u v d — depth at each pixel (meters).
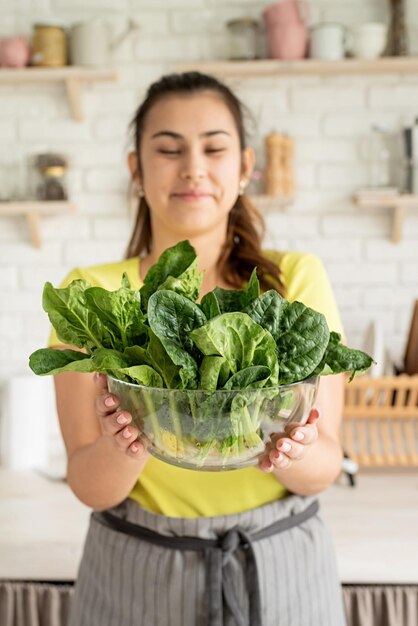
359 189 2.22
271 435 0.71
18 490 1.87
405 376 1.72
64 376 1.08
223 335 0.64
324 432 1.03
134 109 2.22
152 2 2.19
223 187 1.09
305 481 1.02
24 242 2.29
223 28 2.18
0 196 2.21
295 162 2.22
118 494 1.03
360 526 1.58
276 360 0.66
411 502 1.69
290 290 1.14
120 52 2.21
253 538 1.05
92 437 1.08
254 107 2.21
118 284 1.15
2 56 2.11
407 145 2.11
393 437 1.79
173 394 0.67
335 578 1.12
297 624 1.05
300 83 2.20
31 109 2.24
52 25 2.10
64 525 1.65
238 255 1.17
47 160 2.16
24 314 2.32
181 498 1.06
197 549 1.04
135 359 0.69
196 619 1.03
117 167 2.25
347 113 2.20
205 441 0.68
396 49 2.12
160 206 1.10
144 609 1.05
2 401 2.12
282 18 2.06
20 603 1.45
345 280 2.27
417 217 2.23
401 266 2.25
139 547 1.06
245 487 1.06
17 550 1.53
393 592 1.42
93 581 1.11
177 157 1.09
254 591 1.02
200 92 1.11
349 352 0.72
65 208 2.15
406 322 2.27
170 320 0.66
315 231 2.25
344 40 2.09
